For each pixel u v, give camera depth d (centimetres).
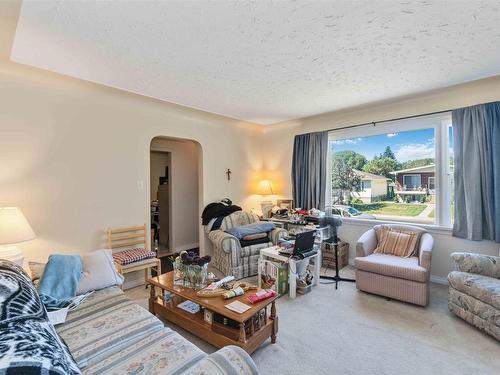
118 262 283
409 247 310
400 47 205
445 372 177
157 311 241
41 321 107
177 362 129
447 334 219
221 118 430
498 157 280
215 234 371
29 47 200
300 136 452
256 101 338
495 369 179
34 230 264
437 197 334
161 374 121
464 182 302
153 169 578
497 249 289
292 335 219
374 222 379
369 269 291
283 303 277
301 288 300
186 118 404
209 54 213
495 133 282
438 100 326
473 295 222
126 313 176
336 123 418
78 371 88
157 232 529
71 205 288
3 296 110
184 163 522
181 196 517
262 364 185
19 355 73
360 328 229
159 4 150
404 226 331
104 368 125
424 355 193
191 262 230
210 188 441
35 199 265
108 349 139
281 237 374
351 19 168
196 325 208
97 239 306
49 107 273
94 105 304
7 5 151
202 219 421
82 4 150
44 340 89
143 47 200
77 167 291
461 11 161
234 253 345
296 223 386
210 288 219
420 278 260
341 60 226
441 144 330
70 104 286
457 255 252
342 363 186
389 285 280
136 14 160
